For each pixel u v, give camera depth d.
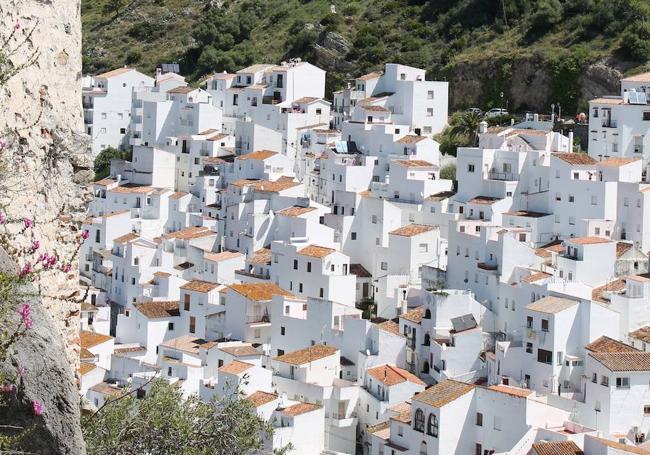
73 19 47.44
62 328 46.31
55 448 37.28
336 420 166.50
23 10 44.97
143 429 56.19
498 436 145.62
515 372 163.00
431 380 173.38
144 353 194.12
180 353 185.50
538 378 159.62
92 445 52.62
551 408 144.50
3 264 40.56
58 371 38.00
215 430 61.41
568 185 199.75
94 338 190.00
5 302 37.97
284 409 157.50
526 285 172.38
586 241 181.38
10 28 44.31
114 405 55.91
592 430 144.12
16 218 44.12
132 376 174.00
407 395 165.75
